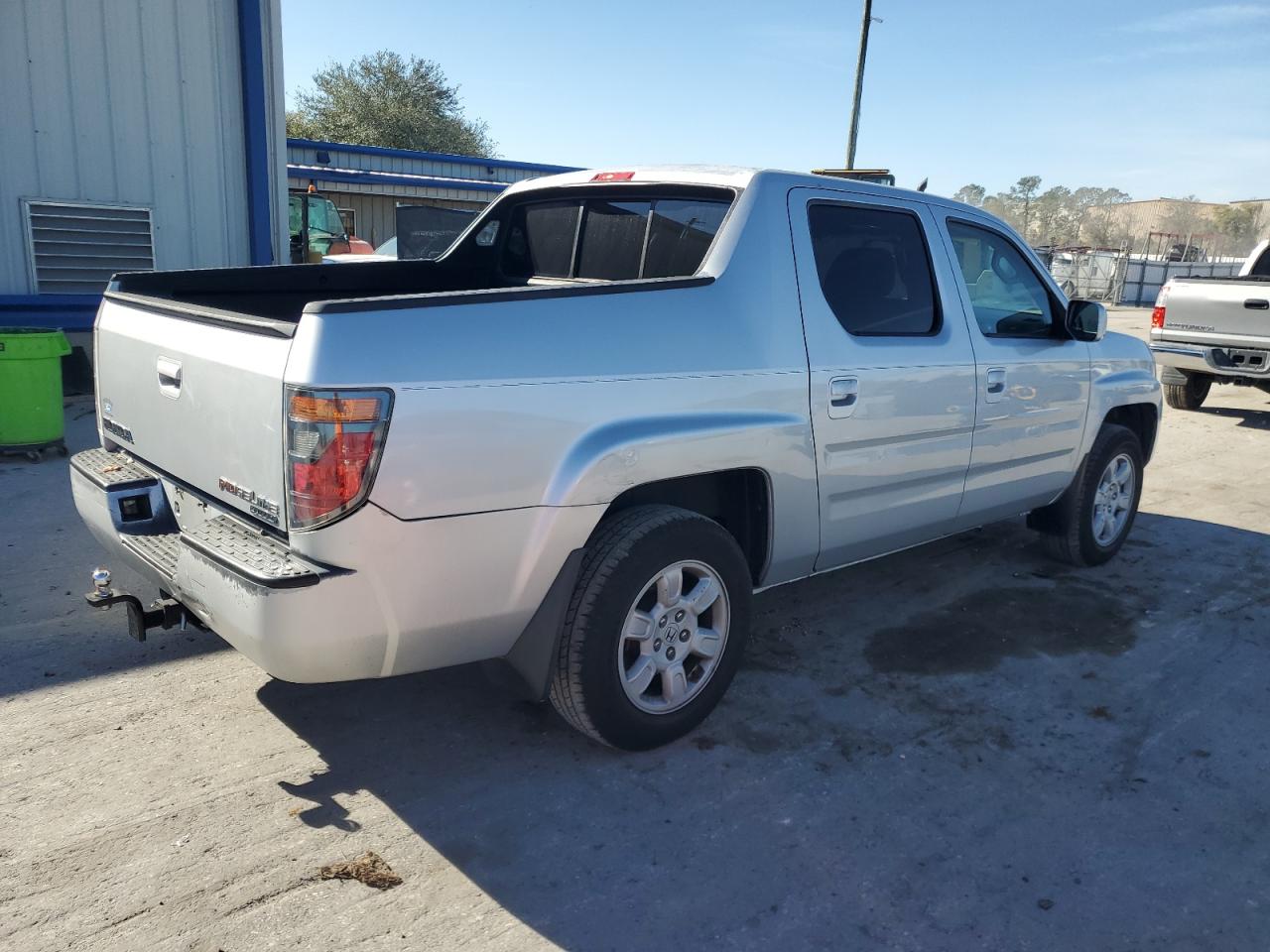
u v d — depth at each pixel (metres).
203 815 2.83
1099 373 4.97
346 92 38.16
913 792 3.10
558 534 2.80
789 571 3.65
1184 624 4.59
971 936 2.46
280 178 9.41
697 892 2.58
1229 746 3.47
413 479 2.51
